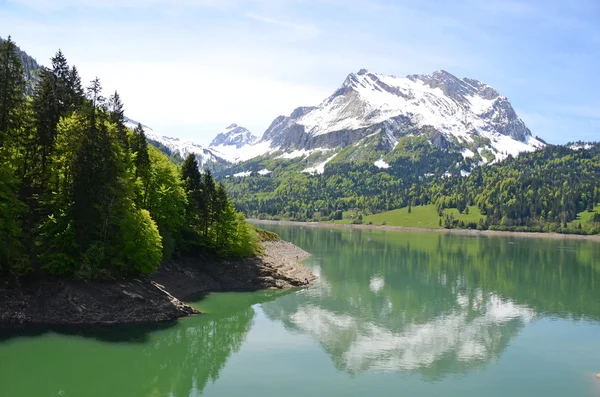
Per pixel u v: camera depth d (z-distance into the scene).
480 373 57.97
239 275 108.00
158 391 50.00
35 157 75.25
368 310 88.25
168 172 101.75
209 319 77.69
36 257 68.62
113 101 98.44
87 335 63.03
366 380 54.81
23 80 77.06
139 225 75.81
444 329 76.81
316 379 54.50
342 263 151.62
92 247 70.06
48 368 53.84
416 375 56.78
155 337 66.06
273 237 185.62
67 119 74.00
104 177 71.88
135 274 76.62
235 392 50.34
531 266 155.00
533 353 65.81
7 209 63.34
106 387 50.56
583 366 61.03
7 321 61.91
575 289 114.12
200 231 112.25
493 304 96.06
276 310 86.12
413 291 107.62
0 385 49.44
